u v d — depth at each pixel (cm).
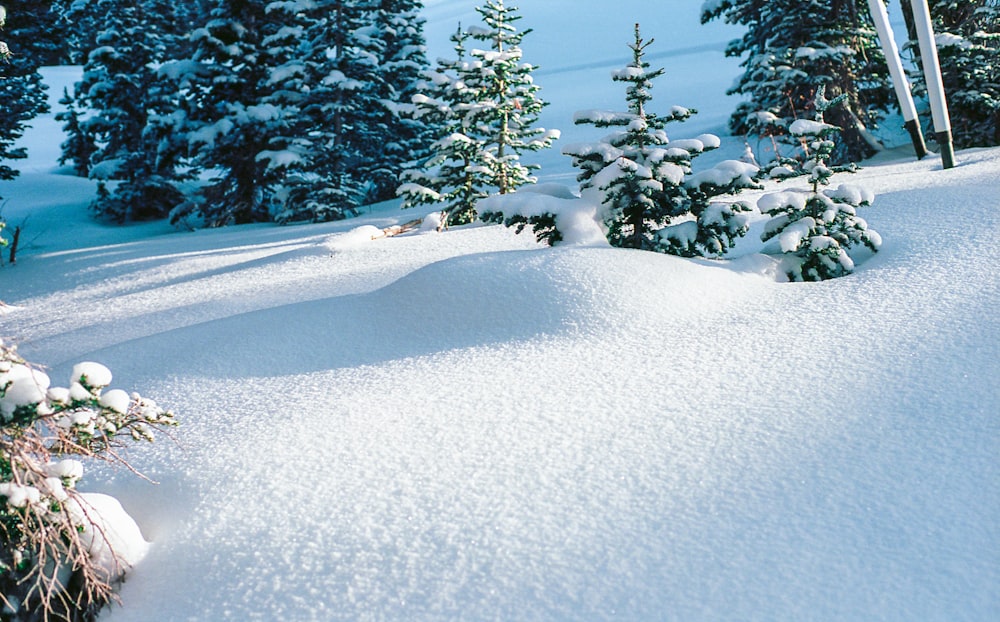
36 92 3170
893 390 447
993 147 1777
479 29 1727
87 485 424
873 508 341
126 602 331
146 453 451
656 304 610
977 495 343
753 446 403
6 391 299
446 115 1786
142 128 3406
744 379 486
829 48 2028
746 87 2225
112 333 920
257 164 2753
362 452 424
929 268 661
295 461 418
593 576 313
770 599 292
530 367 530
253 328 675
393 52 3212
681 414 446
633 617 289
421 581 318
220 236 2250
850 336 536
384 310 679
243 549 349
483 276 658
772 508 348
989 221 772
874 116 2156
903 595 288
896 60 1571
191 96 2853
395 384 520
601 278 634
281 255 1366
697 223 751
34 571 320
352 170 3012
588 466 395
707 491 366
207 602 322
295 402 504
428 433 441
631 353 543
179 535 366
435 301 651
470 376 523
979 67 1908
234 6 2781
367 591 316
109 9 3412
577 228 754
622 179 722
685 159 745
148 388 571
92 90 3338
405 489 384
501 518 354
